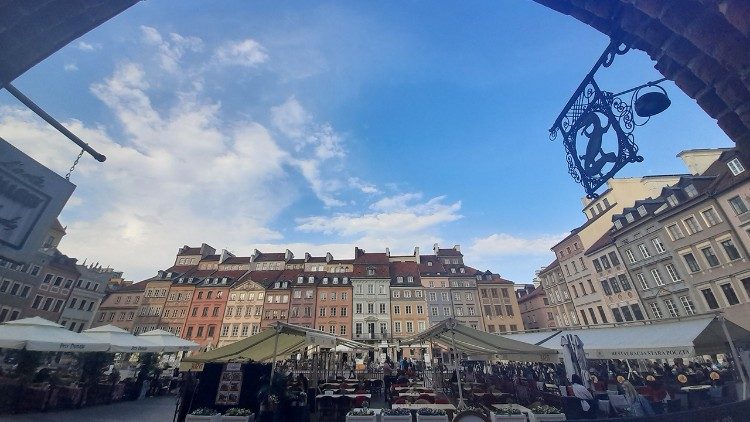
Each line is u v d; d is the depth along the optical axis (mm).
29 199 2012
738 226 23953
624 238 33406
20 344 9742
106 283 48062
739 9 1599
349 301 51875
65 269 41969
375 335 49156
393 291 53312
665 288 28969
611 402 10188
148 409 12320
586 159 3148
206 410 8086
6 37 1893
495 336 10328
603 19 2627
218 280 55156
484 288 54875
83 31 2250
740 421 3637
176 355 46625
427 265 59375
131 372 21969
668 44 2254
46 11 2021
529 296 57688
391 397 13953
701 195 26094
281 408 8875
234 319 50938
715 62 2053
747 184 23531
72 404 11234
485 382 17344
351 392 12820
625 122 2826
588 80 3117
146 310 52344
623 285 33781
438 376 17703
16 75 1993
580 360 11180
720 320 10938
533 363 25250
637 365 23531
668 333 11836
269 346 10961
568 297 43594
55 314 40781
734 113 2160
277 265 60906
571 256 42500
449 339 13516
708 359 21547
